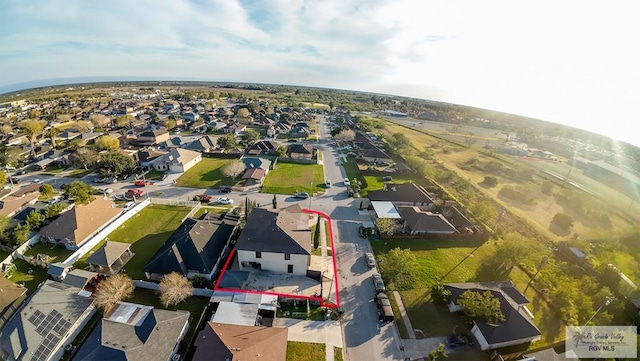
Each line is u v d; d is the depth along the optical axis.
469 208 65.31
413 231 57.31
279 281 43.16
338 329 36.47
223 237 50.19
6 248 47.78
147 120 158.00
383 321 37.72
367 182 83.75
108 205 59.09
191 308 38.41
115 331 32.12
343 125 156.38
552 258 51.97
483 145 151.00
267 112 192.12
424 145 139.25
